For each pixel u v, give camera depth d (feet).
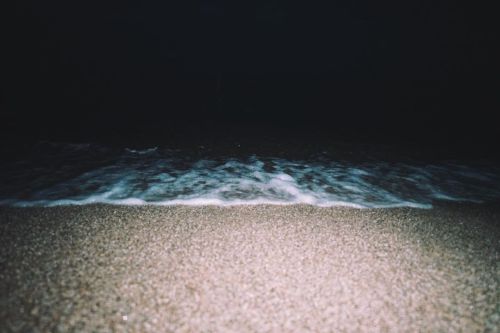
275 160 25.61
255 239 12.26
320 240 12.45
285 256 11.12
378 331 8.00
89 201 15.84
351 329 8.02
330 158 27.09
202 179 20.21
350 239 12.67
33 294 8.46
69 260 10.17
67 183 18.58
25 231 12.03
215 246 11.55
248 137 33.55
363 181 21.43
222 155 26.35
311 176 21.91
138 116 42.47
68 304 8.19
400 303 9.03
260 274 10.00
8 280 8.96
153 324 7.75
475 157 29.71
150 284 9.18
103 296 8.57
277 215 14.84
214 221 13.78
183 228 12.92
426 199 18.54
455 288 9.85
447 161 27.89
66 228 12.48
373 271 10.50
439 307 8.95
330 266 10.66
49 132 31.35
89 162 23.06
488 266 11.22
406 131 41.09
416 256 11.61
